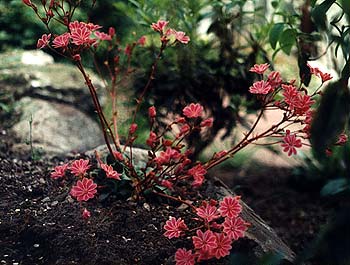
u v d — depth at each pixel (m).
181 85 1.03
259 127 1.41
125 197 0.74
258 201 1.12
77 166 0.66
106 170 0.66
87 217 0.67
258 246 0.68
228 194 0.78
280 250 0.71
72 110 1.21
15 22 1.46
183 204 0.75
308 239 1.00
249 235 0.69
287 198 1.13
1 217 0.73
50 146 1.07
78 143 1.12
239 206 0.62
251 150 1.28
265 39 1.10
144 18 1.03
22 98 1.22
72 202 0.74
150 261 0.66
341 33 0.65
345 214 0.40
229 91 1.06
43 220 0.72
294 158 1.21
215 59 1.06
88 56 1.37
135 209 0.73
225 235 0.65
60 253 0.68
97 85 1.28
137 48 1.05
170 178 0.73
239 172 1.23
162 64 1.04
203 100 1.05
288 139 0.65
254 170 1.23
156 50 1.04
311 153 1.19
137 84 1.05
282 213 1.08
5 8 1.45
